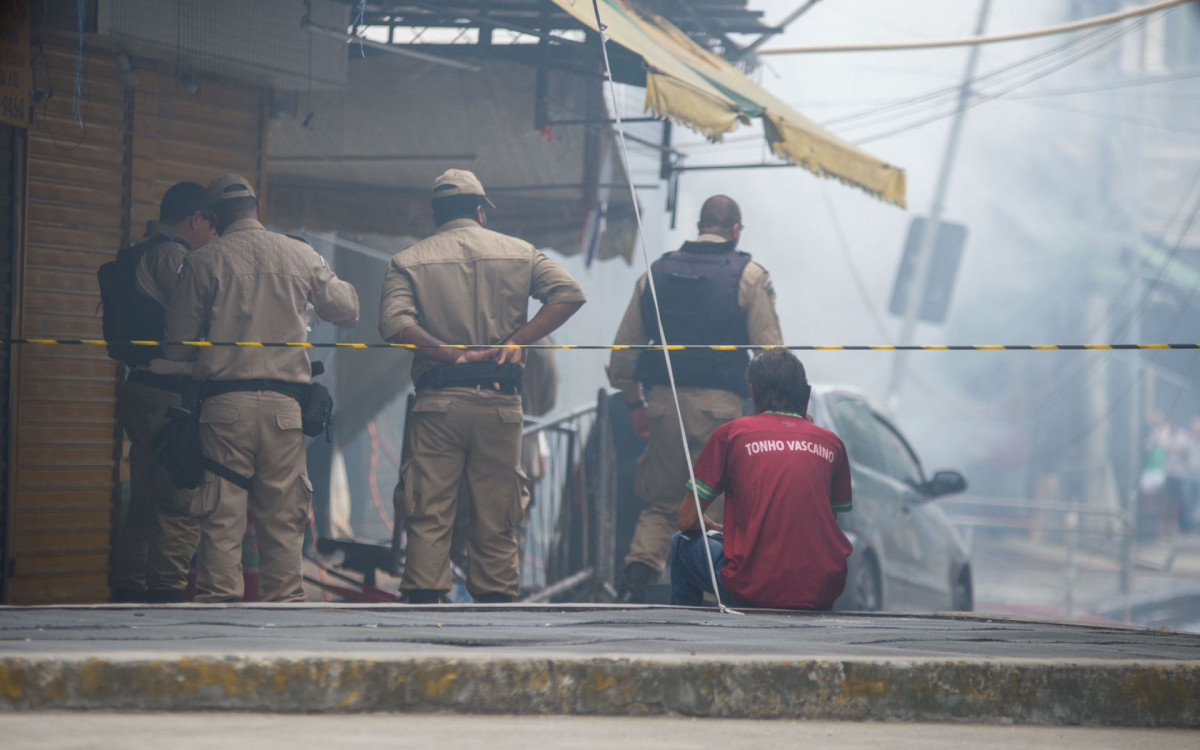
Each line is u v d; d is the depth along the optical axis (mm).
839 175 30516
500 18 28672
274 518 20891
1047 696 12211
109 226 25969
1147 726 12383
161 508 22953
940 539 38875
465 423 22156
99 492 25797
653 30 30016
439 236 22781
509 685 11188
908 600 36594
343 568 29969
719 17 36500
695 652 12164
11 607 15453
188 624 13836
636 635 13891
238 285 20812
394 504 22594
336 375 39906
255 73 26531
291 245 21406
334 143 30312
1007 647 14195
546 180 34000
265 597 20891
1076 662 12328
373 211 33312
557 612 17453
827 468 18969
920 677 11953
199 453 20500
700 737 10555
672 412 25781
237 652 10828
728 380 25812
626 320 26219
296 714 10750
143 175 26281
